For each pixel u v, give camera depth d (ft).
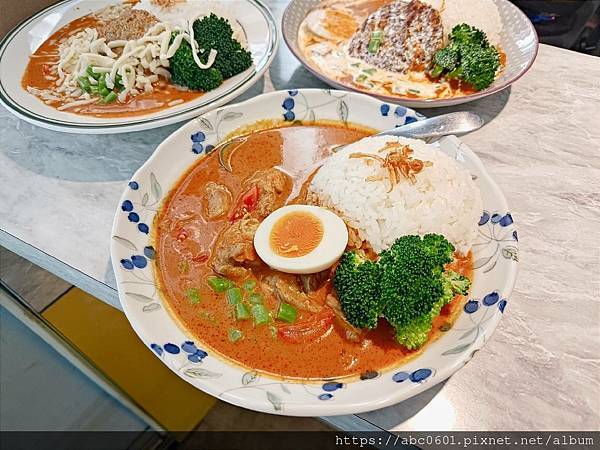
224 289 0.81
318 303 0.79
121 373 1.39
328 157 0.99
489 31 1.21
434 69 1.15
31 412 1.30
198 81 1.08
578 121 1.08
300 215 0.85
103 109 1.07
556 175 0.98
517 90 1.16
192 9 1.21
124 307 0.73
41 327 1.20
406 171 0.84
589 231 0.89
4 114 1.18
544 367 0.72
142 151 1.08
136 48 1.12
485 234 0.82
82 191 1.01
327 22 1.33
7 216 0.96
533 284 0.82
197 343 0.74
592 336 0.75
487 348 0.75
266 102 1.03
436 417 0.69
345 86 1.05
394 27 1.19
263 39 1.21
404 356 0.72
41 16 1.30
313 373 0.71
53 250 0.91
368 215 0.85
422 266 0.71
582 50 1.70
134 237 0.84
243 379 0.69
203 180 0.96
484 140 1.05
